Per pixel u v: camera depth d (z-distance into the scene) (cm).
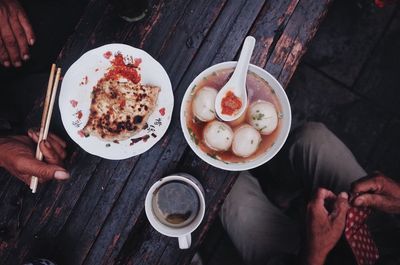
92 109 60
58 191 63
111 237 62
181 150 61
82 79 60
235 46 61
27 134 64
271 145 57
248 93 57
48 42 84
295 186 86
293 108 106
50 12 83
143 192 62
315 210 61
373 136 105
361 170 76
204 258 102
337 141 77
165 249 62
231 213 78
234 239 79
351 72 105
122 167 62
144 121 60
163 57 62
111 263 62
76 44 62
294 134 80
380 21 104
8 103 86
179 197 60
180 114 57
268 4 61
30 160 56
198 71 61
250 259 79
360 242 63
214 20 61
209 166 61
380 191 62
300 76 106
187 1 61
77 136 60
